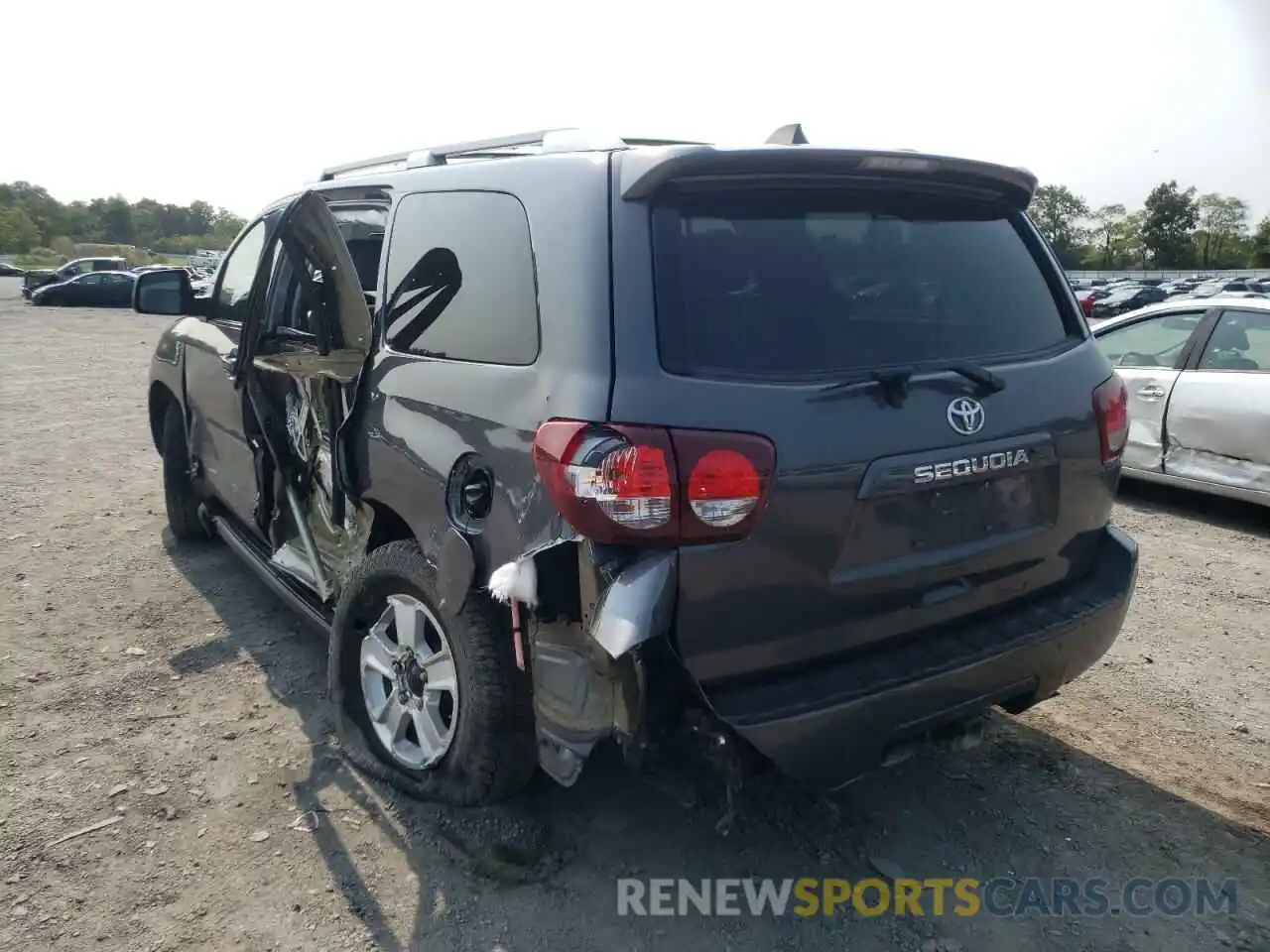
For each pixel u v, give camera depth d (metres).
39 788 3.12
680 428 2.16
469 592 2.64
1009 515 2.69
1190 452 6.43
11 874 2.71
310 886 2.69
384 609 3.13
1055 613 2.80
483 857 2.81
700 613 2.21
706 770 2.32
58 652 4.13
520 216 2.60
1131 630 4.54
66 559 5.29
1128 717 3.69
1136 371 6.80
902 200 2.71
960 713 2.53
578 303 2.32
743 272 2.38
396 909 2.60
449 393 2.69
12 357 16.98
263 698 3.73
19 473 7.36
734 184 2.41
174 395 5.16
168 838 2.88
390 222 3.22
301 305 4.09
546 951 2.47
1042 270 3.03
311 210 3.12
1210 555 5.67
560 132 2.82
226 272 4.93
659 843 2.90
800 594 2.32
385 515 3.13
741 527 2.20
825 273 2.48
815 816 3.04
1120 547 3.05
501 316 2.60
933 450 2.44
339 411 3.35
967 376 2.53
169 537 5.67
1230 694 3.88
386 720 3.17
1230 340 6.36
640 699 2.20
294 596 3.92
